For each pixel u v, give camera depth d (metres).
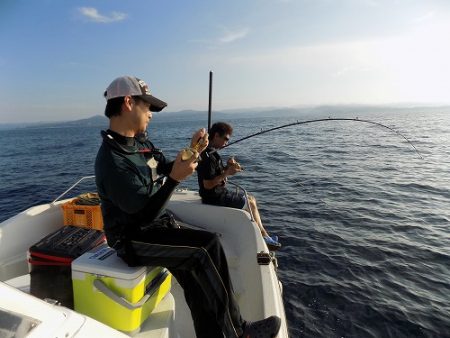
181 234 1.78
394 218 7.14
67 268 2.04
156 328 1.80
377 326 3.74
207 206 3.79
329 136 31.95
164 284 2.02
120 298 1.67
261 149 21.47
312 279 4.65
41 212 3.19
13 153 28.97
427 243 5.81
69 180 13.90
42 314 1.07
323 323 3.78
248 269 2.77
